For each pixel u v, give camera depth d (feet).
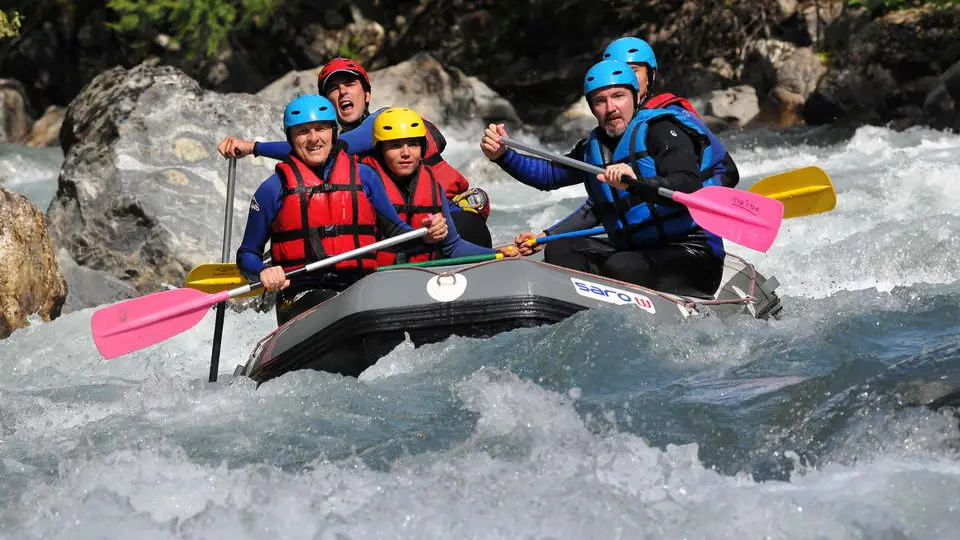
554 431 39.47
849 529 31.50
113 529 34.50
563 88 183.93
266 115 98.89
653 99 59.21
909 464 34.68
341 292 52.95
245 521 34.35
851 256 76.02
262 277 53.88
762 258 79.51
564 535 32.53
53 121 188.14
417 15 194.70
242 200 91.86
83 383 57.98
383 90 163.32
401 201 58.85
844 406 37.88
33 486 38.50
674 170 56.18
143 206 86.99
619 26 188.14
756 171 124.57
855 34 158.40
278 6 188.65
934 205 90.94
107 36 194.70
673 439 38.45
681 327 50.01
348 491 36.24
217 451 40.98
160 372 62.34
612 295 52.70
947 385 37.63
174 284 85.46
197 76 189.88
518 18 192.65
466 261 56.29
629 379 44.21
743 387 41.96
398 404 44.27
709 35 180.14
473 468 36.99
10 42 193.47
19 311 72.28
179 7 176.24
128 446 41.81
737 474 35.81
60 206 92.32
